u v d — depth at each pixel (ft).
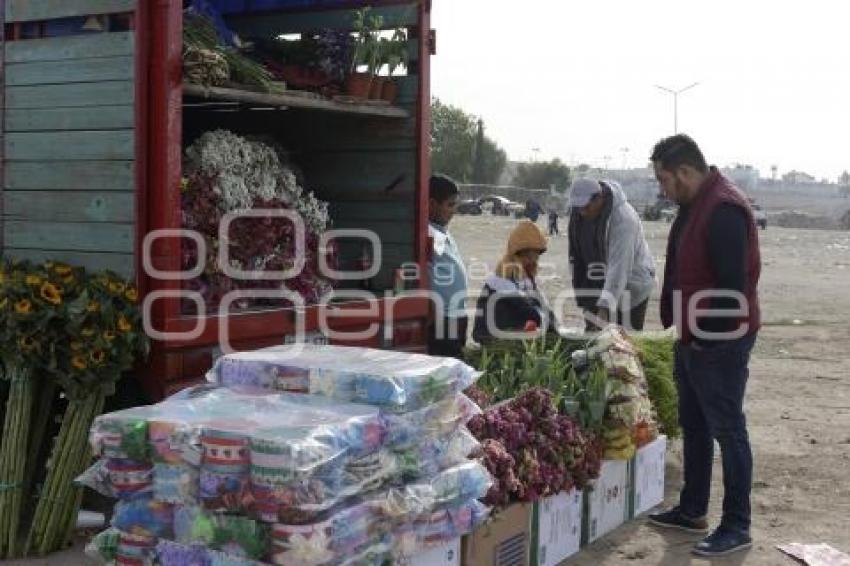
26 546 16.49
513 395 18.98
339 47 21.68
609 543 18.97
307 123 23.53
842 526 20.17
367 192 22.95
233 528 11.77
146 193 16.22
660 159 18.48
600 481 19.02
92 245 16.71
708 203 18.19
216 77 17.01
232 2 23.91
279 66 20.95
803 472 23.97
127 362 16.12
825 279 82.28
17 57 17.17
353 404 12.92
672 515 19.83
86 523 17.51
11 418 16.40
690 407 19.39
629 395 19.24
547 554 17.29
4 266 16.66
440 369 13.50
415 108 22.29
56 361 16.07
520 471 16.28
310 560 11.50
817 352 42.83
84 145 16.66
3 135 17.38
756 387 34.76
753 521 20.34
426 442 13.35
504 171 381.81
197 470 12.09
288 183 20.72
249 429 11.78
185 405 12.92
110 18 16.56
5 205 17.43
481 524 14.89
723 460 18.66
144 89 16.10
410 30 22.22
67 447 16.44
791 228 258.57
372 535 12.48
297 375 13.53
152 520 12.46
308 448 11.35
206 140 19.20
